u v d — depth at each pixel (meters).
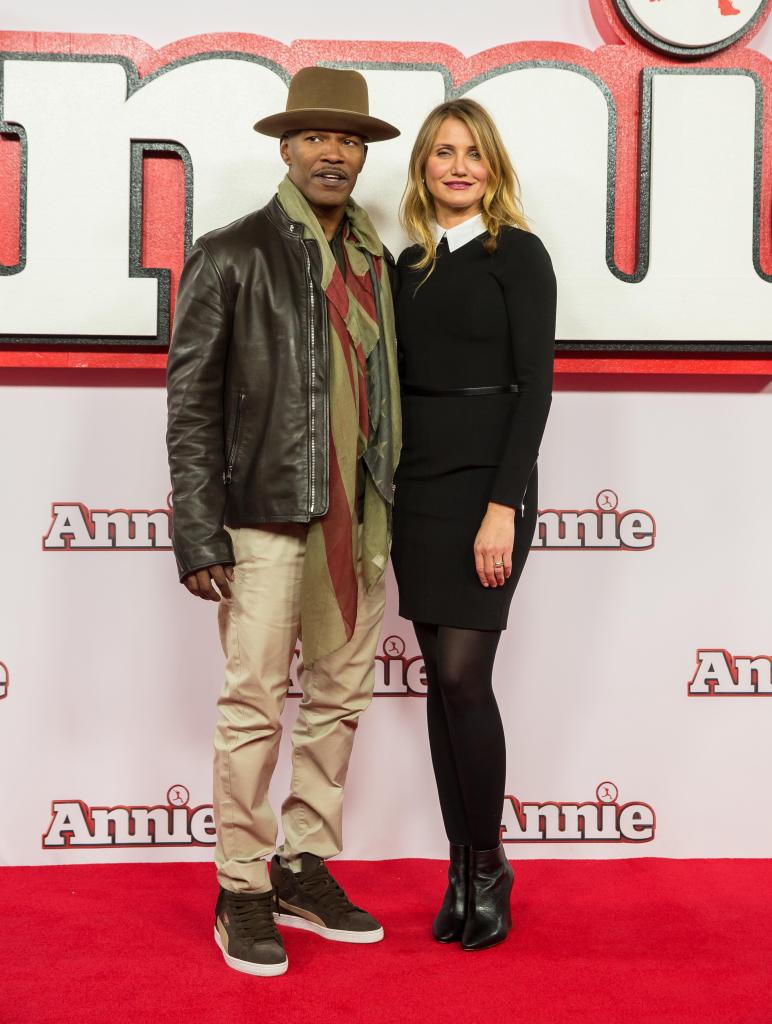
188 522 1.88
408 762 2.56
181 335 1.92
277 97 2.42
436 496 2.01
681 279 2.48
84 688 2.49
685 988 1.81
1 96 2.38
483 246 1.99
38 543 2.47
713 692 2.57
